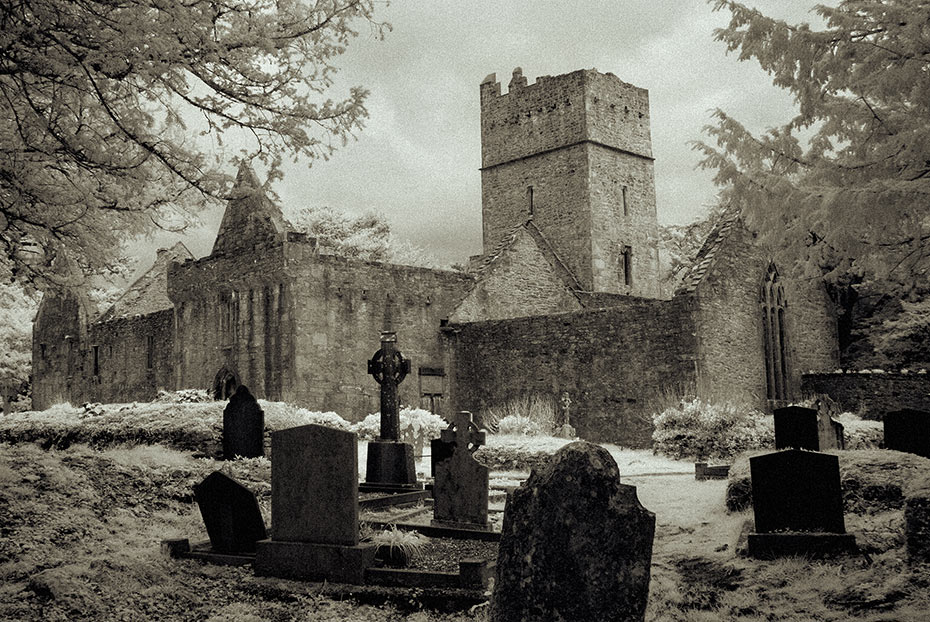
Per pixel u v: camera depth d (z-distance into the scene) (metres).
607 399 27.92
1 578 8.38
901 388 28.33
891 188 8.70
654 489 15.61
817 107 9.69
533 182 45.12
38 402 46.56
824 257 10.27
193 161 10.06
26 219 9.59
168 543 9.50
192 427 17.66
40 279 10.84
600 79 44.28
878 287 11.41
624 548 5.64
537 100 45.22
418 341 32.19
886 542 9.07
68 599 7.91
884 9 8.82
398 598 8.09
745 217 10.38
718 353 26.11
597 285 42.62
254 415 15.62
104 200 10.17
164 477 12.86
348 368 30.30
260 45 9.59
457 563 9.21
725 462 20.70
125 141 9.66
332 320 30.06
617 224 44.09
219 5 9.62
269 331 30.08
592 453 5.88
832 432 18.81
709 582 8.91
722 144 10.43
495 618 5.88
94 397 42.62
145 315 39.44
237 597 8.30
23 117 9.24
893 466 11.34
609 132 44.34
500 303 35.28
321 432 8.95
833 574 8.45
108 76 8.70
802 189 9.59
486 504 11.19
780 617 7.64
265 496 12.80
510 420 24.58
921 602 7.33
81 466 12.55
